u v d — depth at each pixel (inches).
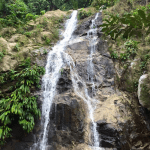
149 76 208.2
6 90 213.5
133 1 357.4
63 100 201.5
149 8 303.3
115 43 294.5
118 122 181.0
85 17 420.8
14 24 341.1
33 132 192.4
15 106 180.5
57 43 346.3
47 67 258.2
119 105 207.8
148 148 183.2
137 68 253.3
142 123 203.2
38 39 326.6
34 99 201.6
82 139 182.2
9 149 187.3
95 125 185.8
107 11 377.7
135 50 268.8
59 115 193.5
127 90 248.7
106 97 230.2
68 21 431.5
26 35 321.7
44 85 230.8
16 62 242.1
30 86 217.0
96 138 179.6
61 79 227.5
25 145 188.7
